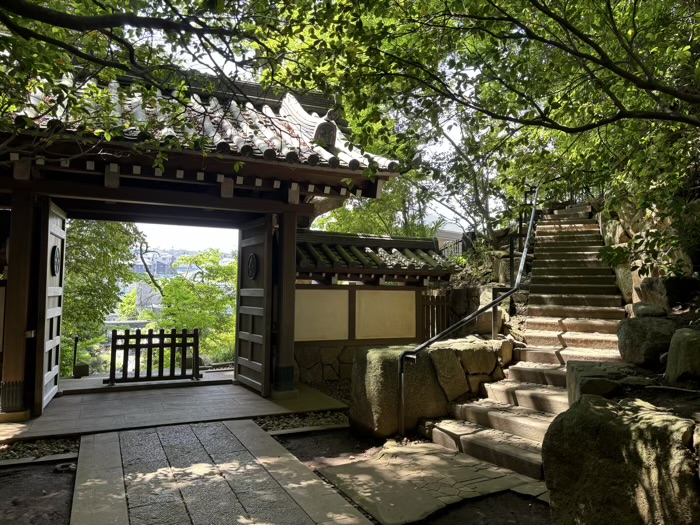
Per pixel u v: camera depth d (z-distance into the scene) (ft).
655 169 13.01
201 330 42.29
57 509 10.63
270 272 21.47
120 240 40.11
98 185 18.40
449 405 16.11
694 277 15.66
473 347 17.11
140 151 16.05
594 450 8.02
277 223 22.68
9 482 12.10
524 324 22.50
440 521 10.03
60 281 21.11
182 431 15.94
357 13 9.44
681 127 12.89
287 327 21.17
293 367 21.15
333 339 25.32
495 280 30.78
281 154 18.72
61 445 14.74
